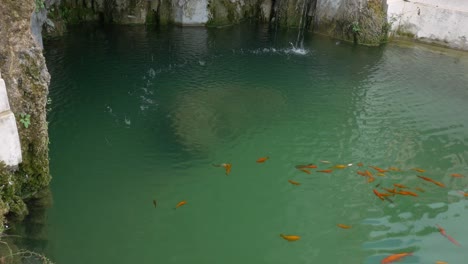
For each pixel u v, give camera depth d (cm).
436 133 866
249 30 1430
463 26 1275
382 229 593
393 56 1262
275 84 1040
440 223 610
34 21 1018
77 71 1021
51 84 945
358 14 1311
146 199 624
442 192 681
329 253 549
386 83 1083
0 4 479
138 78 1013
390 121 902
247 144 786
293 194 659
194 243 551
